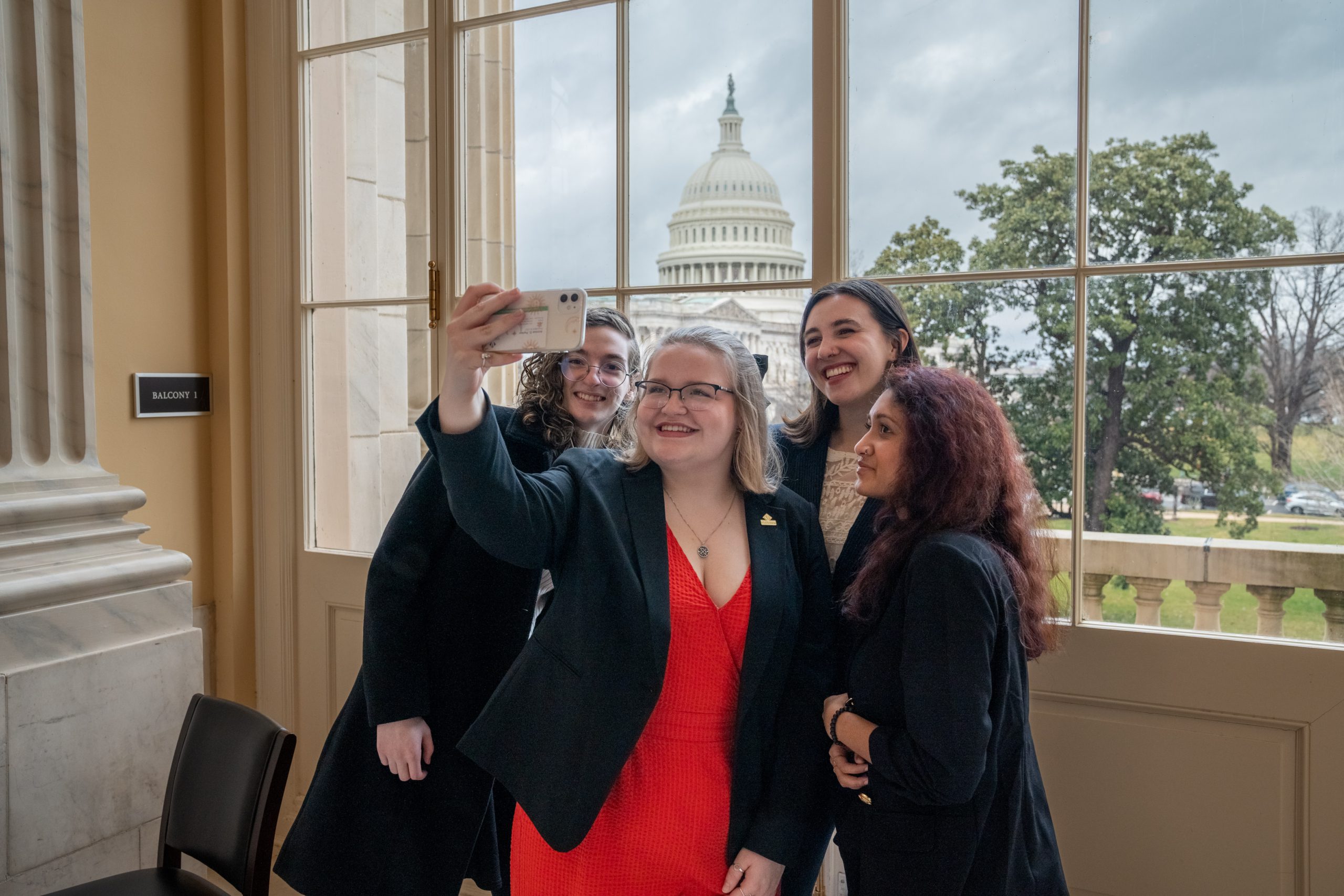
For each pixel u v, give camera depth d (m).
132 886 1.54
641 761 1.25
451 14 2.21
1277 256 1.54
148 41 2.29
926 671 1.12
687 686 1.25
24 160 1.96
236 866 1.46
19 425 1.94
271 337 2.46
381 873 1.53
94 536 2.01
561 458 1.38
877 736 1.17
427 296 2.29
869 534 1.42
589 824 1.20
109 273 2.21
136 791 2.02
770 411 1.93
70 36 2.02
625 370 1.62
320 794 1.54
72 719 1.89
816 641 1.33
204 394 2.43
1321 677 1.53
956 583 1.13
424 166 2.27
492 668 1.57
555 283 2.17
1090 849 1.71
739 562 1.29
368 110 2.34
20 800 1.80
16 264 1.94
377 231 2.35
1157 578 1.66
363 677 1.59
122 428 2.25
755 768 1.27
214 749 1.58
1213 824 1.62
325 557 2.42
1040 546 1.29
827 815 1.38
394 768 1.51
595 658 1.22
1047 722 1.72
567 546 1.28
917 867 1.17
